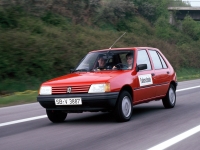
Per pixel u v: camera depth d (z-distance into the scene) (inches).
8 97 577.9
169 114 403.2
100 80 330.3
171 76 446.9
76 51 1065.5
